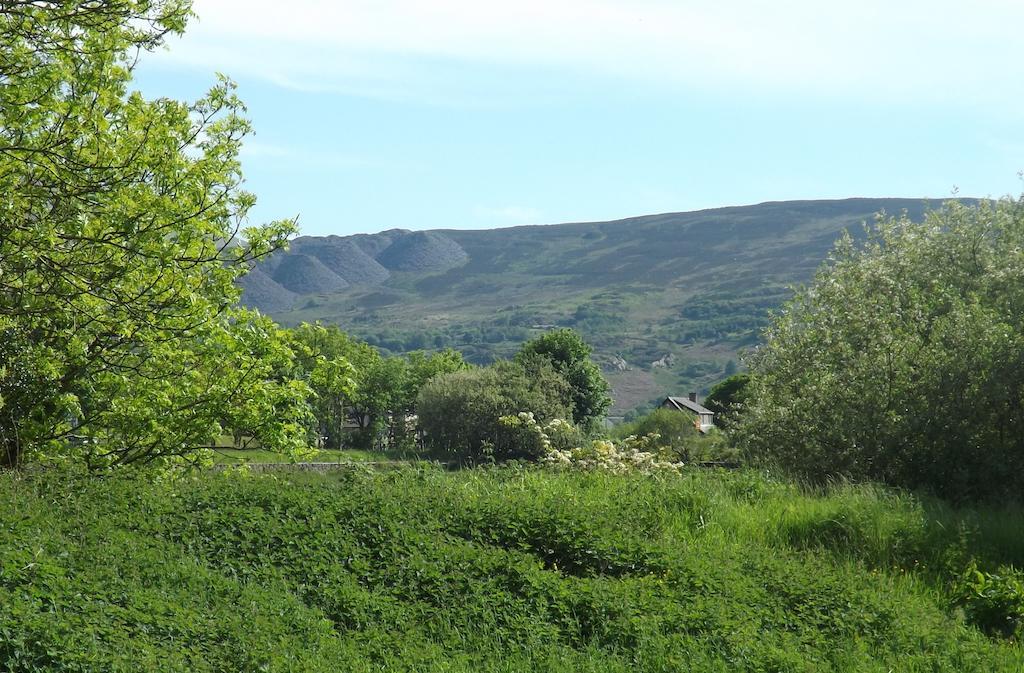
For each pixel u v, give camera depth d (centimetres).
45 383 1462
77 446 1551
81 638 692
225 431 1664
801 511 1416
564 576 1059
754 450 2128
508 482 1500
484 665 793
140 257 1388
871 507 1390
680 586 1021
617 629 888
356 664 739
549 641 860
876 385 1923
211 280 1631
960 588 1151
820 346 2155
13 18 1230
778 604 1002
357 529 1093
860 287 2242
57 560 852
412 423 7325
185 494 1171
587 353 6700
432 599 941
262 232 1616
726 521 1370
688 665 809
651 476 1655
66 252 1331
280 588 910
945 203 2353
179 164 1499
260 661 709
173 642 730
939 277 2186
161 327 1430
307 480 1336
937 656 898
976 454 1792
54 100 1320
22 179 1360
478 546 1089
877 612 993
